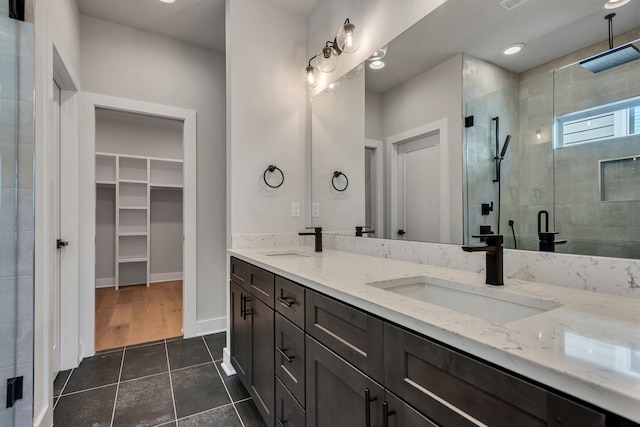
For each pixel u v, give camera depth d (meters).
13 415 1.34
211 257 2.93
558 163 1.02
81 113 2.43
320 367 1.08
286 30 2.41
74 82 2.20
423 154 1.53
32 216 1.39
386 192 1.76
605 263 0.91
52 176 1.81
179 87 2.82
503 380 0.53
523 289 0.96
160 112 2.74
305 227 2.46
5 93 1.37
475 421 0.57
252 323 1.70
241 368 1.87
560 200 1.01
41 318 1.48
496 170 1.20
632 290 0.86
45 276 1.55
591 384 0.42
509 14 1.18
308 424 1.15
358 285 1.03
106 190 4.66
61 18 1.89
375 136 1.83
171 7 2.40
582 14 0.98
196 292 2.84
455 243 1.36
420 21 1.53
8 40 1.37
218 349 2.54
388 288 1.12
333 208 2.18
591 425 0.42
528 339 0.57
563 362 0.48
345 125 2.06
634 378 0.43
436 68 1.46
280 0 2.30
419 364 0.69
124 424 1.61
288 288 1.31
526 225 1.10
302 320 1.20
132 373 2.14
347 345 0.94
